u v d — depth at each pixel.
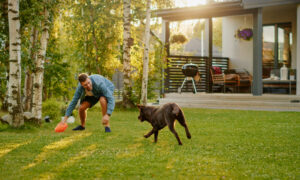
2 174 4.07
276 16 16.80
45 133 7.47
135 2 14.59
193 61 17.11
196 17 15.33
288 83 15.29
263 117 10.48
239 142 6.27
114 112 12.59
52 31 14.03
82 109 7.81
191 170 4.22
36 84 8.55
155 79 14.54
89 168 4.36
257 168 4.36
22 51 9.29
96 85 7.36
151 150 5.50
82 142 6.25
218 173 4.10
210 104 14.34
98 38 15.30
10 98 7.84
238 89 16.67
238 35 17.81
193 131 7.68
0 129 7.59
